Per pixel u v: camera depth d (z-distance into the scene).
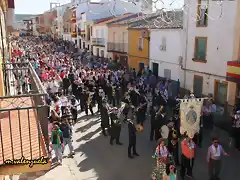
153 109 13.00
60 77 23.12
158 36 23.86
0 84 10.13
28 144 6.48
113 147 12.37
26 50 42.66
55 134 10.46
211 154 9.29
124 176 9.98
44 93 6.15
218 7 16.67
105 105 13.65
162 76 23.62
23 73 15.41
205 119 13.86
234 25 15.62
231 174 10.13
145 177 9.89
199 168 10.48
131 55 29.20
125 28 30.41
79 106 18.17
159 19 24.38
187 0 19.22
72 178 9.84
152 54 25.17
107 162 11.02
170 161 8.88
